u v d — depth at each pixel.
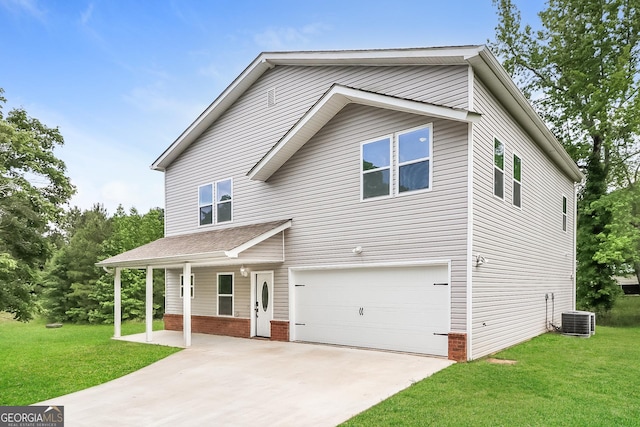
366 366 8.16
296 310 11.57
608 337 12.15
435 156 9.07
